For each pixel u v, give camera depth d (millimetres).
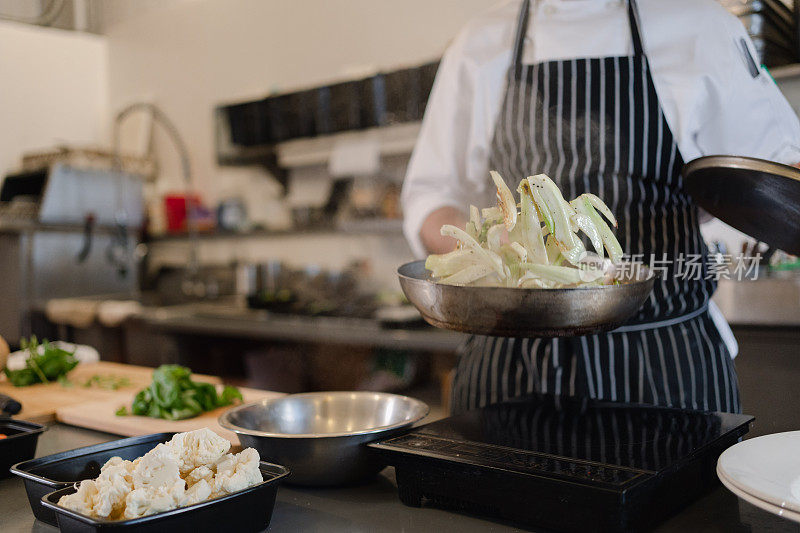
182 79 5293
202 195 5266
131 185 5098
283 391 3752
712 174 1164
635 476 886
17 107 5250
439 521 975
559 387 1547
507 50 1712
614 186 1533
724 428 1097
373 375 3445
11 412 1595
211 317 4055
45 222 4562
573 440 1062
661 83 1528
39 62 5371
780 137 1521
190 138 5285
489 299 938
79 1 5699
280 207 4848
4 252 4559
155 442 1183
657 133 1522
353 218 4355
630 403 1290
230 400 1703
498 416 1224
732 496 1018
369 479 1169
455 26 3969
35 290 4543
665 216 1537
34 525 1030
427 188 1826
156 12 5398
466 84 1771
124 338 4250
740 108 1510
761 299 2324
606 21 1588
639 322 1523
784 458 936
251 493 912
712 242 1942
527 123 1629
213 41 5094
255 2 4844
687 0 1548
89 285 4852
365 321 3596
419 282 1003
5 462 1253
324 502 1067
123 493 867
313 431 1307
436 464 990
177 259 5391
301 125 4199
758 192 1131
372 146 4066
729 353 1616
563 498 883
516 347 1625
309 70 4625
